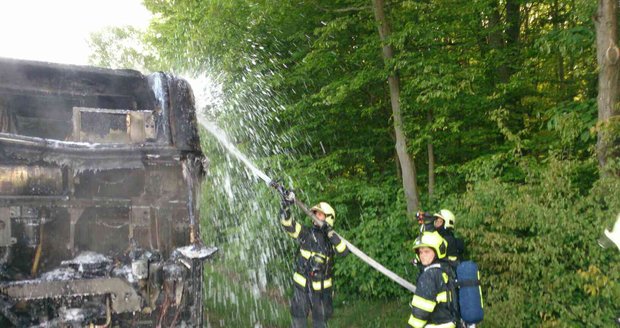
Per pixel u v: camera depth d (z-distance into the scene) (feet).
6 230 11.78
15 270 12.10
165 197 13.71
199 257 13.21
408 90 27.09
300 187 30.40
